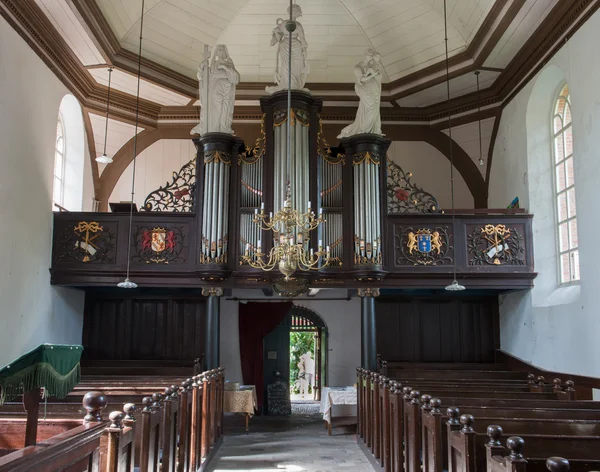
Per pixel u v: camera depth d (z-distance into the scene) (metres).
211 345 12.95
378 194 13.24
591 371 10.68
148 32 14.49
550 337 12.58
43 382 5.13
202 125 13.41
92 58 13.93
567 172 12.85
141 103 16.58
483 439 5.68
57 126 14.38
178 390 8.20
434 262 13.23
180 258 13.05
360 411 11.99
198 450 9.33
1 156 10.59
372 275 12.82
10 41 10.87
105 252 13.05
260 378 16.41
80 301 15.48
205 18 15.00
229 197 13.15
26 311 11.79
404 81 16.11
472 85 15.61
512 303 15.03
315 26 15.67
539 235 13.41
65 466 3.51
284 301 16.77
